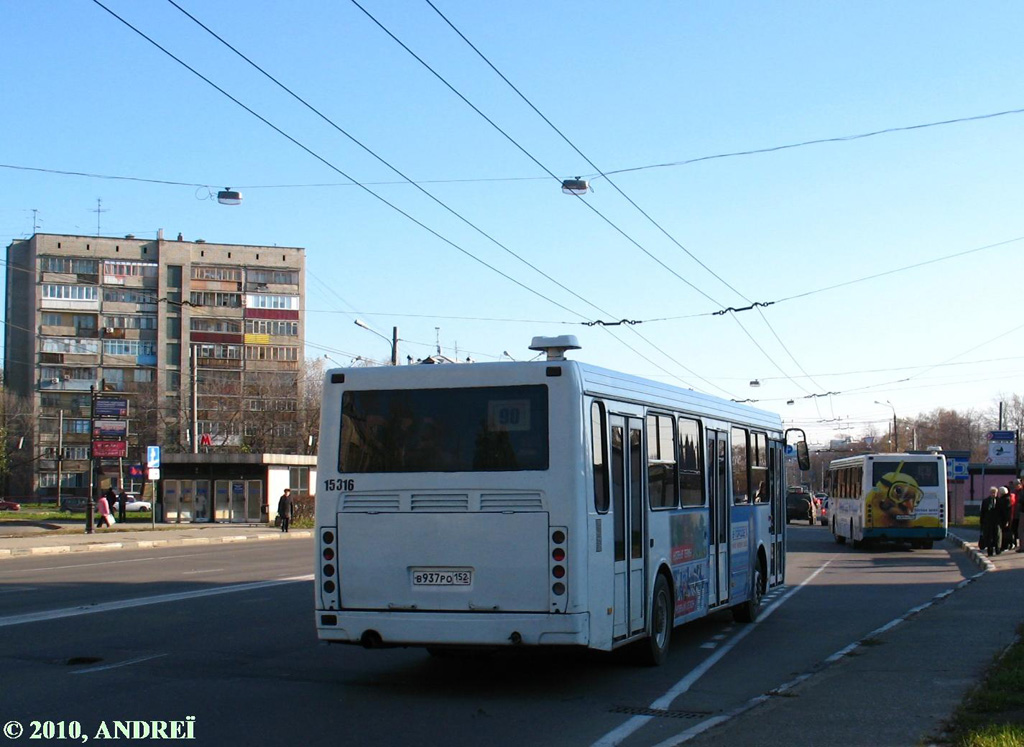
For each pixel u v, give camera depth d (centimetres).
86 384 8988
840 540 3797
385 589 950
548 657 1170
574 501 917
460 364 964
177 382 9019
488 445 943
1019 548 2833
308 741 752
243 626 1363
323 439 988
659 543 1123
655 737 780
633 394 1072
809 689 926
